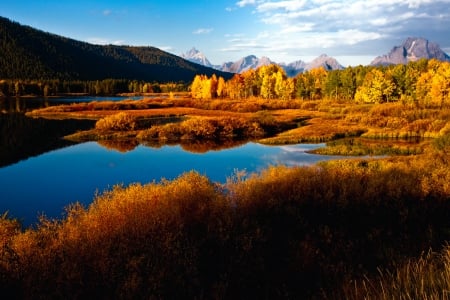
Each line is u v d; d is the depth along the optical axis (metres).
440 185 10.88
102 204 9.00
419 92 75.12
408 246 7.87
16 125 49.25
